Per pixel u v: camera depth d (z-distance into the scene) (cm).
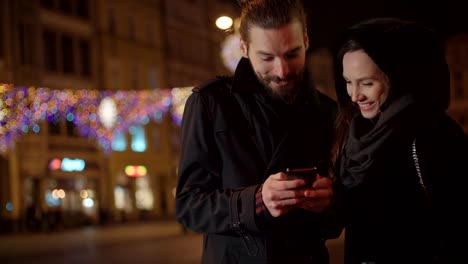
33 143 2986
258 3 235
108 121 3331
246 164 240
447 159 200
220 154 244
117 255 1480
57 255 1573
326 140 251
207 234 252
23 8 3020
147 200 3838
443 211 199
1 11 2909
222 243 242
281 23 230
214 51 4534
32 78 3033
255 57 239
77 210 3244
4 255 1600
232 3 254
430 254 202
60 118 3078
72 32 3338
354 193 214
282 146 238
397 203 209
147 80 3862
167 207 4009
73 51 3341
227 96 248
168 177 4019
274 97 245
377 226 212
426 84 212
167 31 4081
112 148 3522
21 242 2130
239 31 246
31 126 2961
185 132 251
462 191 198
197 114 246
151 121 3872
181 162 248
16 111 2808
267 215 215
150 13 3938
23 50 3006
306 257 237
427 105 208
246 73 249
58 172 3123
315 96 256
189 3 4319
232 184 241
